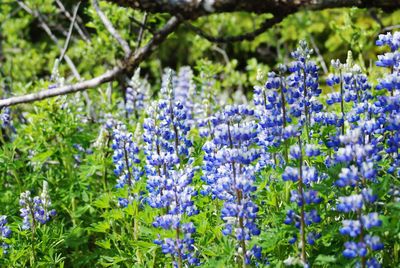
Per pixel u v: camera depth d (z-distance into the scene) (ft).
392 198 3.29
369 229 2.94
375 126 3.28
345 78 3.77
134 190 3.91
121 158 4.10
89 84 4.09
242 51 9.61
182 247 3.29
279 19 3.59
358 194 3.11
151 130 3.89
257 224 3.52
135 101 5.57
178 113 3.89
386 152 3.40
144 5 3.51
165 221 3.26
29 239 4.07
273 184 3.51
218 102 5.84
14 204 4.60
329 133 3.67
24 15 8.55
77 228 4.24
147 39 6.07
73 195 4.59
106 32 6.15
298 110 3.61
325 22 8.70
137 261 3.84
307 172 3.10
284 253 3.38
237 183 3.16
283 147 3.55
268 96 3.67
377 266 2.94
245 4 3.45
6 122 5.13
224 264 3.22
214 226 3.71
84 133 5.11
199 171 4.06
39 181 4.84
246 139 3.28
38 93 4.11
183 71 6.34
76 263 4.26
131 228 4.09
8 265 3.90
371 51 7.37
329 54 8.95
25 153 5.15
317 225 3.32
